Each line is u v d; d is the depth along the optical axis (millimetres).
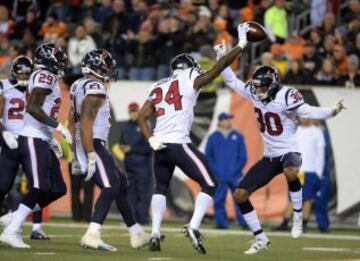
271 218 56031
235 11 67562
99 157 34500
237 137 53688
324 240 45625
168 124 34781
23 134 34906
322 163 52188
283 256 35281
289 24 65375
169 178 35562
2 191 35812
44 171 34719
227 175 53344
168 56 60719
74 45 63000
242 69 60781
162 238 36281
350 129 55844
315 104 56375
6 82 38344
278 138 36500
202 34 60375
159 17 63281
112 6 67438
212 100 57469
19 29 68062
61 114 57406
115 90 58875
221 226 53469
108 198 34438
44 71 34406
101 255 32656
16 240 34625
